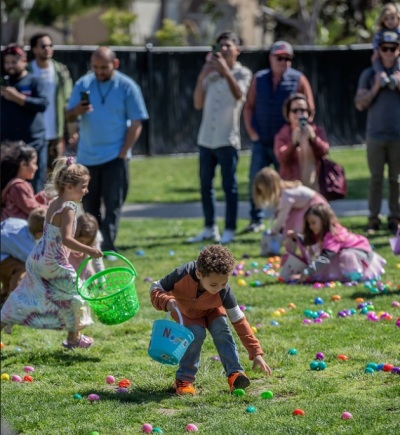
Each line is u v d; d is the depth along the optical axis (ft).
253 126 60.08
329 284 45.88
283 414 27.89
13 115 54.70
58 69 60.13
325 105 118.21
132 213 73.41
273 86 59.06
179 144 113.70
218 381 31.91
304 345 35.73
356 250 46.73
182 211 73.82
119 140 53.83
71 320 36.06
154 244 59.21
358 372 31.91
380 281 46.42
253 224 62.39
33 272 35.99
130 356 35.94
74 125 57.98
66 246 34.81
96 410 29.35
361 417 27.07
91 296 36.70
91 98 53.62
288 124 56.13
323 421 26.91
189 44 184.65
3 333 39.68
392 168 58.39
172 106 112.78
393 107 57.21
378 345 35.04
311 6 154.20
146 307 43.45
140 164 106.11
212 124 57.93
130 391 31.48
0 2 134.31
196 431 26.91
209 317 31.27
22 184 43.50
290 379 31.83
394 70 57.11
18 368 34.78
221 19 179.52
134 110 53.72
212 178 59.41
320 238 46.93
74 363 35.12
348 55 118.52
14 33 139.54
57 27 181.68
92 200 54.29
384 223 62.49
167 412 29.14
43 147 55.88
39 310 36.01
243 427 26.73
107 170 53.72
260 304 42.78
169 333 29.30
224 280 28.96
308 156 54.44
